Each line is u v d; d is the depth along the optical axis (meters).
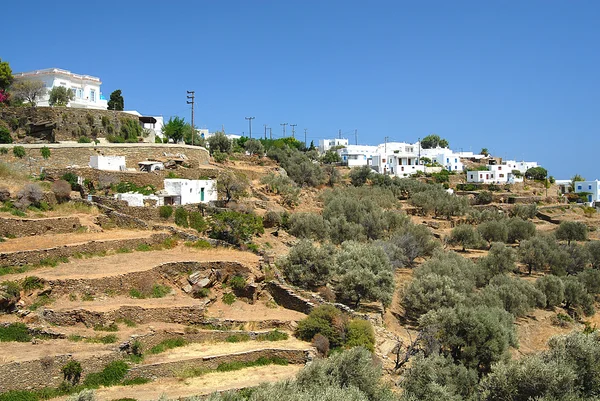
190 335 35.31
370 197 94.31
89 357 29.16
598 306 66.88
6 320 31.67
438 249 72.62
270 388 26.62
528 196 122.06
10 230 42.41
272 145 133.75
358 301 47.94
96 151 65.50
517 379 31.56
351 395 26.64
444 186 128.88
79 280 36.22
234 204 62.38
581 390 32.59
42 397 27.03
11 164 55.62
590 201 131.88
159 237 48.47
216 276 43.22
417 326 49.44
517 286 60.56
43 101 85.69
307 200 86.06
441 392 31.80
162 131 98.19
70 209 50.44
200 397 27.70
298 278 47.41
